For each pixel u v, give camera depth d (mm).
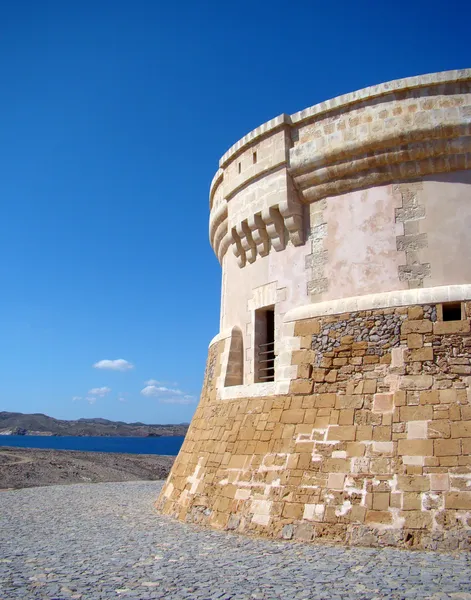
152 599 7328
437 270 12414
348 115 13656
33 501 21391
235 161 16406
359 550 9984
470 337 11391
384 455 11039
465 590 7328
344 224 13695
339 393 12297
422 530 10008
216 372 16609
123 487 28250
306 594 7383
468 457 10383
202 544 11023
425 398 11258
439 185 12789
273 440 12727
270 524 11508
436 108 12633
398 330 12055
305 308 13641
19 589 7875
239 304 16547
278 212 14703
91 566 9398
